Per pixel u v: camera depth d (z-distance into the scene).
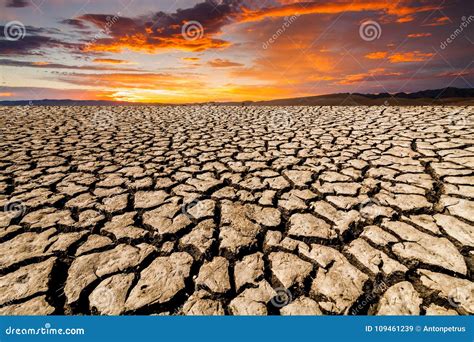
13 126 6.57
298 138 5.14
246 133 5.79
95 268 1.80
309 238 2.10
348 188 2.88
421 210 2.37
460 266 1.72
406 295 1.57
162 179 3.28
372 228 2.17
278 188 2.97
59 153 4.35
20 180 3.24
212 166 3.71
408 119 6.34
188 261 1.88
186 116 8.71
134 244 2.07
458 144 4.09
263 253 1.97
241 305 1.55
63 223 2.31
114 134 5.82
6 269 1.79
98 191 2.96
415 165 3.40
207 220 2.37
